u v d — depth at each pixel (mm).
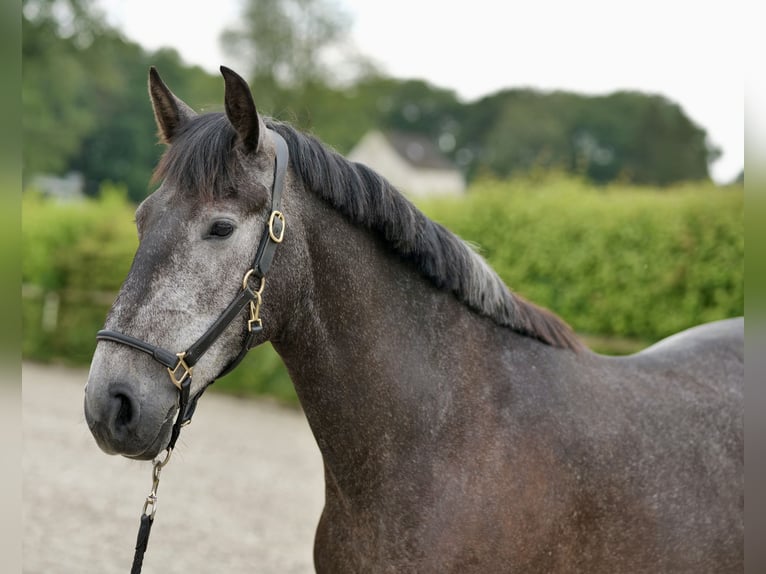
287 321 1869
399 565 1837
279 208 1797
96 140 30625
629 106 37750
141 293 1680
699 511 2020
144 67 32344
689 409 2156
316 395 1927
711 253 5898
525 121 39031
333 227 1908
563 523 1889
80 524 4668
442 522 1822
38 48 24016
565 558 1896
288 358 1940
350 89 27188
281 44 25922
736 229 5797
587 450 1949
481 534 1814
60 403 8633
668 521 1979
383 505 1876
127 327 1670
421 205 7812
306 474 6082
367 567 1898
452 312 2018
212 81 26109
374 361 1906
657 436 2057
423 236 1979
